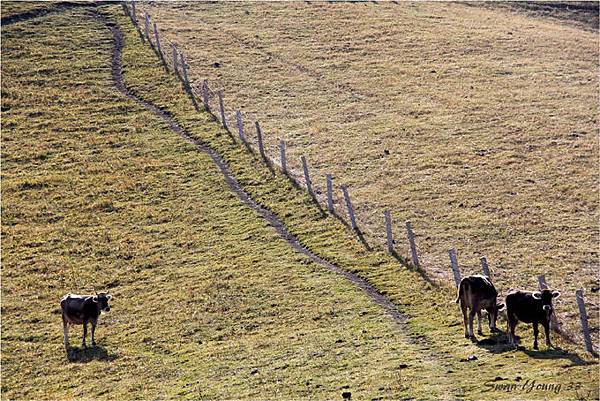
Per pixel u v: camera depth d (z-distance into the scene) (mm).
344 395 24016
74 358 31078
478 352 26891
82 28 78312
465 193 46000
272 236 41969
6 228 46094
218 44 75500
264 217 44562
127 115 61125
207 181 50031
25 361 31125
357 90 64875
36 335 33875
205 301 35281
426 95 63344
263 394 25172
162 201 48188
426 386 24078
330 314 32656
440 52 73688
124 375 28812
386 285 34938
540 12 92125
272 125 58406
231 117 59844
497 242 39594
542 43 77562
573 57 73562
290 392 25109
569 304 32188
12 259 42562
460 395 23094
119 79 67625
